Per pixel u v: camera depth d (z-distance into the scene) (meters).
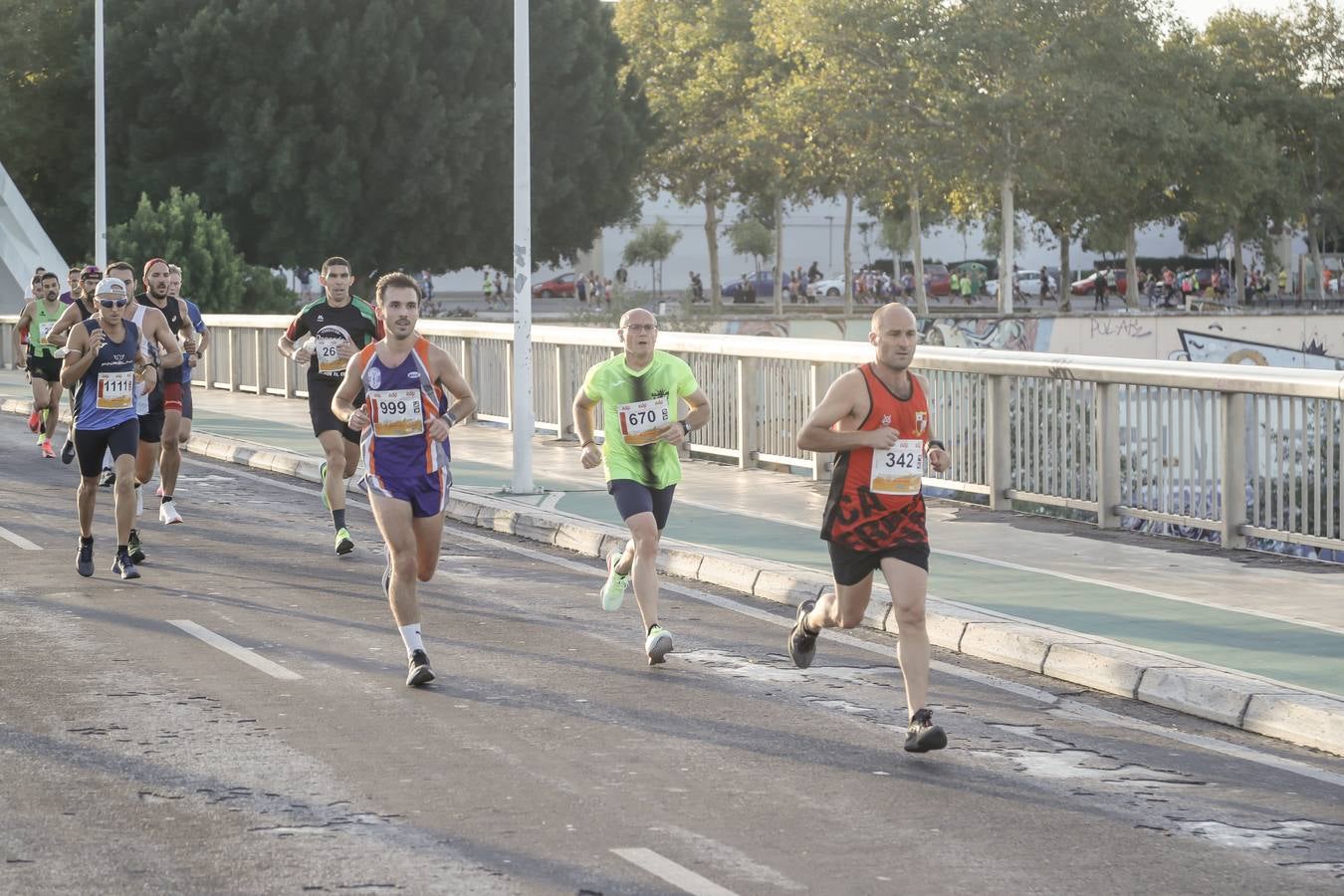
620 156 131.12
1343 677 17.73
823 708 17.52
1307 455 25.09
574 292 199.00
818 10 131.38
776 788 14.39
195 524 31.16
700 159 164.25
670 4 170.12
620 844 12.74
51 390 42.00
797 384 36.12
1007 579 23.91
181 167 117.94
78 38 122.06
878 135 132.62
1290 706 16.56
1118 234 150.50
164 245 89.62
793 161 149.38
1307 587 23.22
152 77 119.69
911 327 15.80
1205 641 19.59
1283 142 162.00
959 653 20.69
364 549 28.52
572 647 20.52
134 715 16.70
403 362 18.48
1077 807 13.99
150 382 28.08
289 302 95.88
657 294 174.00
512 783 14.45
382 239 121.75
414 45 118.31
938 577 24.08
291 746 15.59
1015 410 30.77
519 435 33.31
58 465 40.81
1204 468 27.06
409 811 13.54
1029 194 135.50
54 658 19.42
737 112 160.38
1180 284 182.88
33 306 41.72
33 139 126.25
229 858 12.29
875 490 15.83
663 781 14.59
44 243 91.06
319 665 19.23
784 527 29.03
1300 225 174.62
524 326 33.28
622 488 19.72
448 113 117.69
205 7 116.94
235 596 23.72
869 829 13.24
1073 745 16.16
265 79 117.62
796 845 12.79
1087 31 129.38
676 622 22.30
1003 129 129.38
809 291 199.75
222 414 52.34
